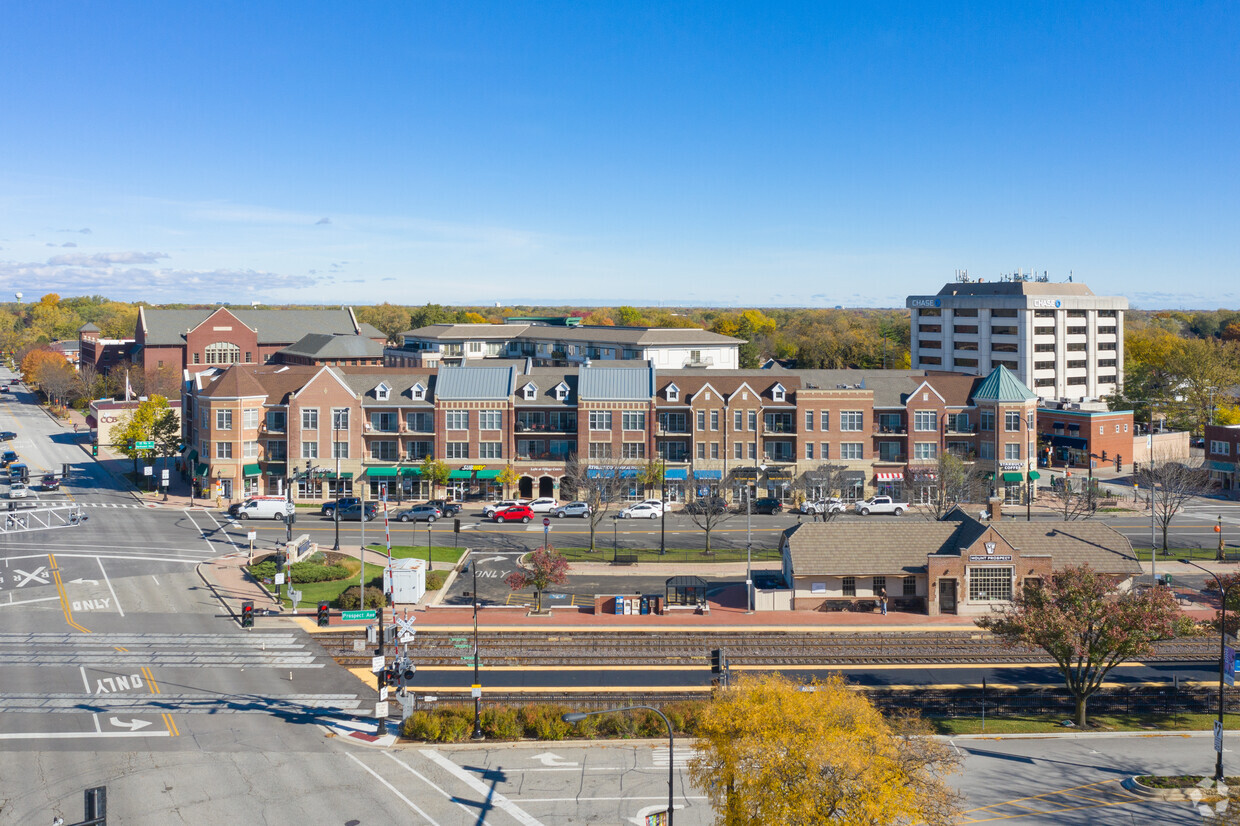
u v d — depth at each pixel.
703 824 42.47
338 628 69.50
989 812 43.22
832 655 64.88
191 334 181.38
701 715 41.25
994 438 113.44
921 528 77.69
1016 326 178.75
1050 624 53.09
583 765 48.50
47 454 148.88
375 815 43.09
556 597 77.31
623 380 115.31
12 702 55.41
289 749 50.00
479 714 52.59
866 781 35.97
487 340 196.62
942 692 57.91
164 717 53.78
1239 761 49.22
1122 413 136.88
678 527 102.75
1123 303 186.62
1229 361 186.12
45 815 42.38
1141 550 92.06
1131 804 44.00
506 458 114.94
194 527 99.50
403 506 110.75
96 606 73.38
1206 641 69.25
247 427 114.25
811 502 109.12
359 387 117.31
